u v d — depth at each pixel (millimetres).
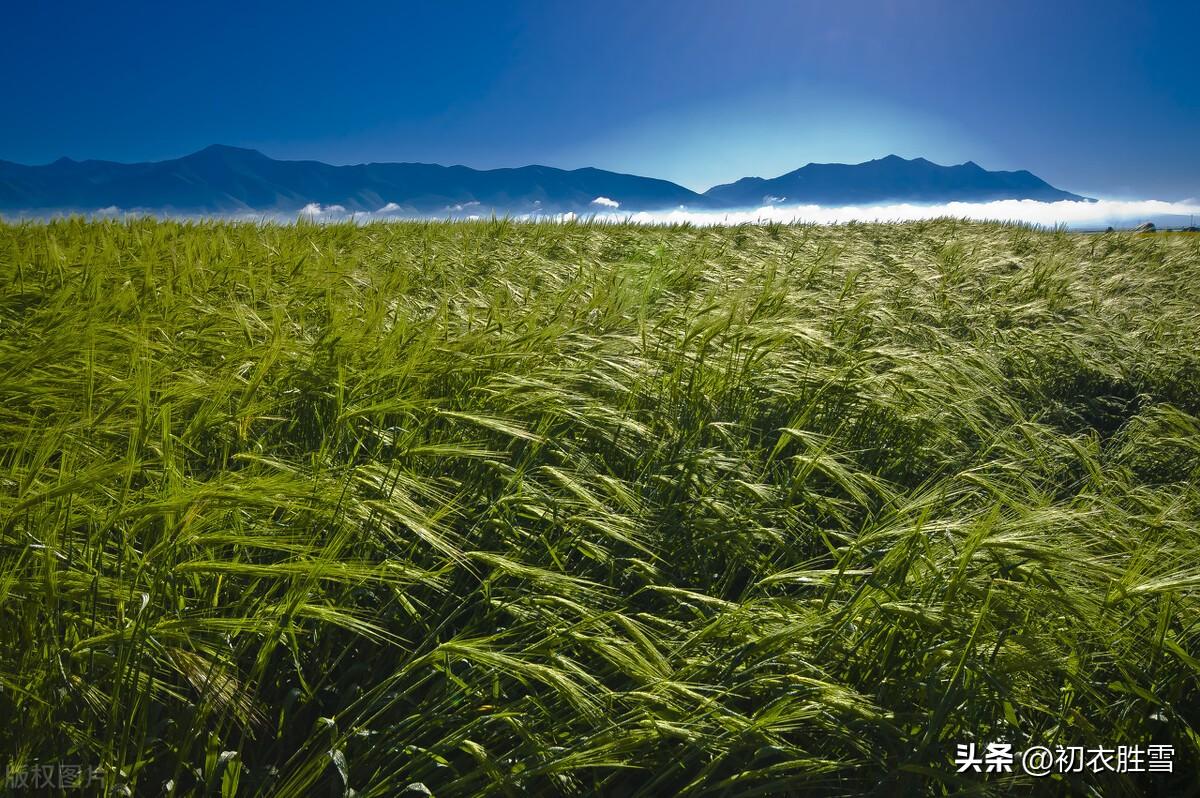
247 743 2271
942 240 15672
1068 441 4289
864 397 4711
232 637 2377
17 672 1868
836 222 18719
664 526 3309
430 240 11477
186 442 2848
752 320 5309
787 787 1984
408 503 2514
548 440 3414
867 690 2387
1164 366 6996
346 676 2400
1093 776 2150
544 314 5828
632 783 2287
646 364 4441
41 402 3115
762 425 4648
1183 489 4090
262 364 3092
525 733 2092
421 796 2020
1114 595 2336
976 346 6812
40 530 2078
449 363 3887
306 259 7809
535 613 2547
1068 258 13656
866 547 2779
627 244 12734
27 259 6324
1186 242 18031
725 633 2461
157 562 2078
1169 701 2359
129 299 4965
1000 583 2316
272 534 2545
